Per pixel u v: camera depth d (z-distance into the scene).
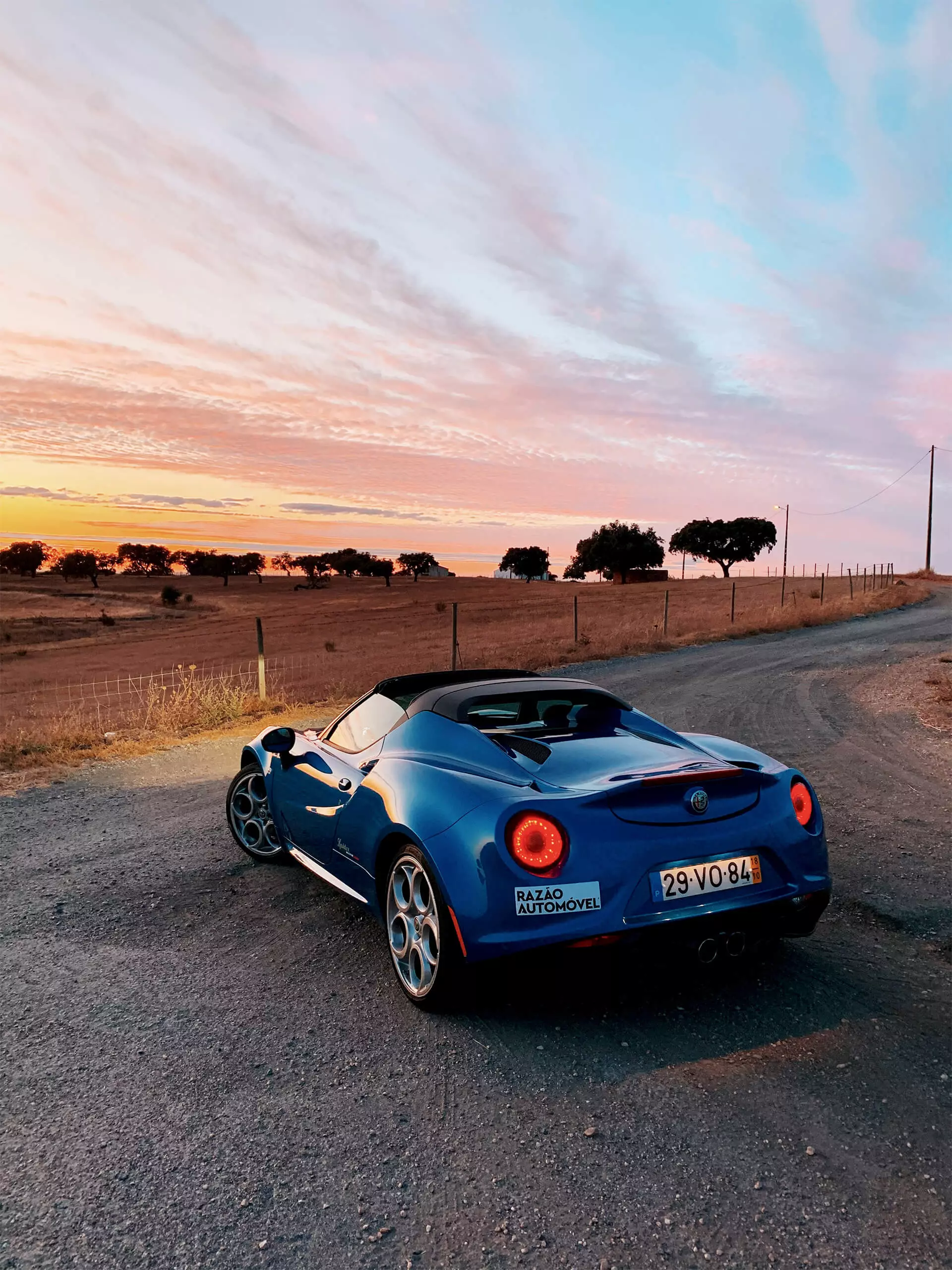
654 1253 1.98
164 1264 1.96
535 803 2.91
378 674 17.30
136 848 5.48
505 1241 2.02
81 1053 2.95
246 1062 2.87
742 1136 2.41
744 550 118.81
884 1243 1.99
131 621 85.31
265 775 4.91
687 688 13.57
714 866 3.06
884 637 23.20
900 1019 3.11
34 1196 2.21
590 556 120.12
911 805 6.39
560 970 3.44
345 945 3.88
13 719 16.45
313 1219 2.11
